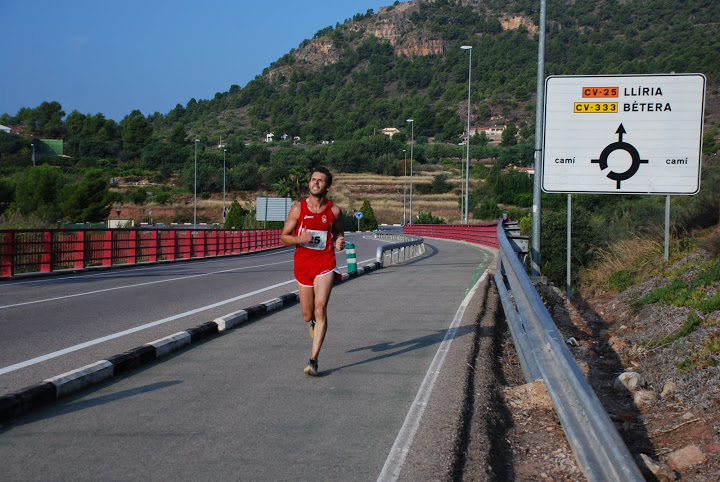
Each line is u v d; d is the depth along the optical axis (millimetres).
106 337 8672
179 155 131125
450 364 7266
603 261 17766
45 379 6215
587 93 11859
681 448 4988
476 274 18016
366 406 5770
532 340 6324
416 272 19094
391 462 4496
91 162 127625
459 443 4879
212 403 5852
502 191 90125
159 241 26562
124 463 4434
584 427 4535
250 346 8289
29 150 127375
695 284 10008
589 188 11930
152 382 6555
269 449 4730
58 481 4125
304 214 6699
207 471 4316
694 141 11562
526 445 5238
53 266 20359
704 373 6492
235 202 71000
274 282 16547
